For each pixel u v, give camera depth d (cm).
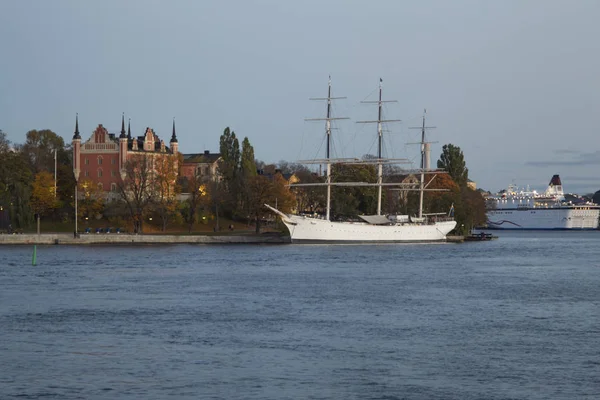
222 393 9775
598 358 11656
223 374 10656
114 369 10912
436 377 10550
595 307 16900
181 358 11569
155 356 11700
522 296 18812
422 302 17588
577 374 10725
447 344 12644
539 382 10319
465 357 11706
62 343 12631
